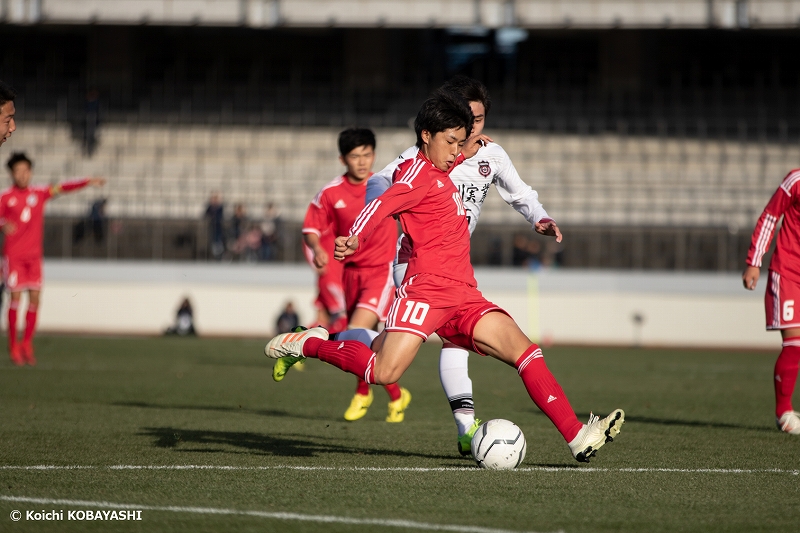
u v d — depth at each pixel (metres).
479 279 85.25
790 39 119.88
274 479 17.50
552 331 84.75
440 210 18.30
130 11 99.50
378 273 28.70
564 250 87.81
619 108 112.06
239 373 45.81
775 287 25.95
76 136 108.88
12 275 46.66
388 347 18.16
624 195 100.19
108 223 89.06
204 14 99.12
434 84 118.62
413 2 97.69
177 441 22.52
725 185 102.19
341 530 13.45
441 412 30.95
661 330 83.94
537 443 23.19
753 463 20.23
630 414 30.50
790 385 25.64
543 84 120.69
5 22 99.69
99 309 86.69
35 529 13.44
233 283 86.31
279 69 124.19
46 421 26.05
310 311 86.00
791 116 110.94
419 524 13.84
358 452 21.36
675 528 13.91
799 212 25.61
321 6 98.19
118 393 34.66
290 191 101.56
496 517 14.43
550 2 97.00
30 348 47.47
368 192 21.28
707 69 121.00
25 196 45.97
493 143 21.53
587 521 14.26
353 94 114.56
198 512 14.58
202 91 115.62
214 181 102.75
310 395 36.34
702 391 39.53
